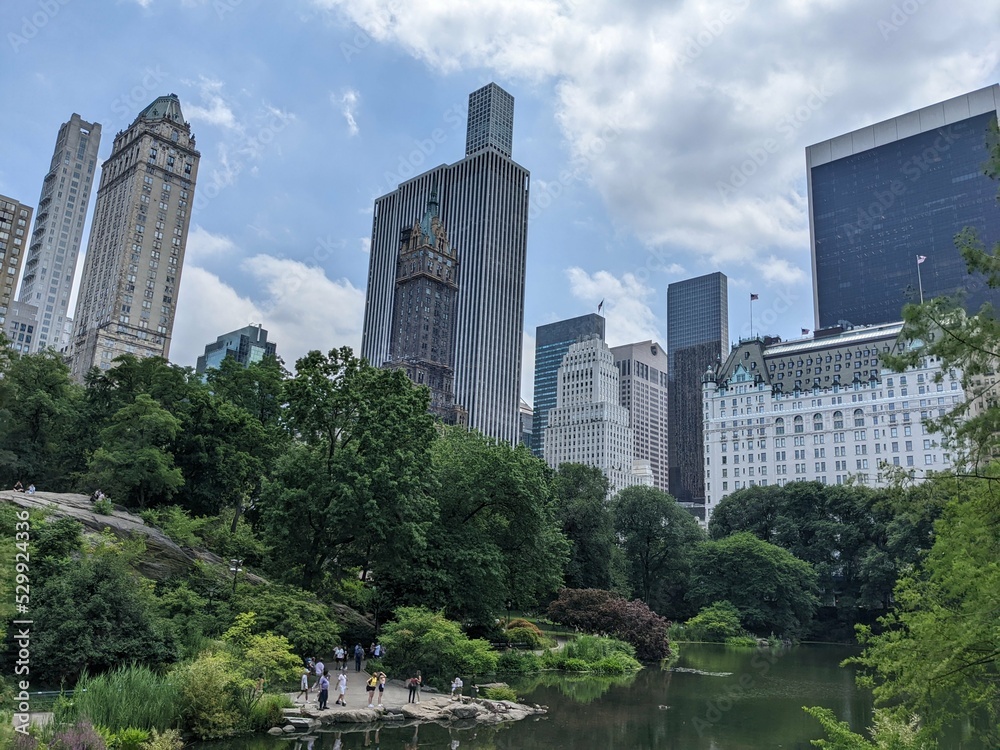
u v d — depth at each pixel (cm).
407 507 5456
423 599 5769
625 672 6631
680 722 4434
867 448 17312
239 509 7738
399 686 4819
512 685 5641
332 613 5656
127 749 2825
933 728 2098
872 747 2270
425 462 6000
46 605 3628
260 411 8850
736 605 11081
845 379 18112
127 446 6888
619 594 9175
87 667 3531
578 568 10031
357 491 5372
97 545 4619
